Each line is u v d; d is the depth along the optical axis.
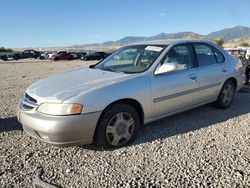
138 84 4.39
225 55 6.25
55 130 3.72
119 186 3.25
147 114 4.57
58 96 3.87
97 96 3.94
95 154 4.09
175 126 5.19
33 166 3.76
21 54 53.09
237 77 6.36
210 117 5.71
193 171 3.54
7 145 4.45
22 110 4.14
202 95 5.50
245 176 3.40
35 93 4.13
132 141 4.48
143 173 3.52
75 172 3.59
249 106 6.55
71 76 4.75
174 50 5.13
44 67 24.88
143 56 5.05
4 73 17.89
